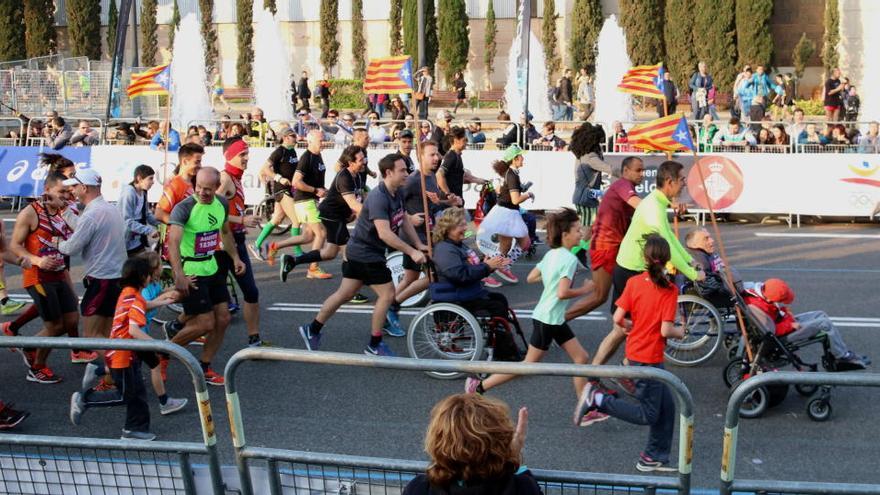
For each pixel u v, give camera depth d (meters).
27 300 11.42
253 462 4.95
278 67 35.03
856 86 32.31
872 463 6.42
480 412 3.58
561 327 7.40
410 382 7.84
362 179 11.12
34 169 18.25
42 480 5.28
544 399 7.53
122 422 7.34
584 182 12.69
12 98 26.48
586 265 12.91
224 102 36.09
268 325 10.29
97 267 7.91
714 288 8.36
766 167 16.39
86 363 8.75
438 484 3.61
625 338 7.71
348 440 6.59
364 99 35.12
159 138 18.05
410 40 38.03
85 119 21.41
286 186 12.80
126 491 5.18
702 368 8.52
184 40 35.41
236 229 9.15
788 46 33.69
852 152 16.94
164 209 9.28
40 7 40.16
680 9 32.09
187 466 4.96
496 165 11.95
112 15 40.75
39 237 8.20
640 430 6.79
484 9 40.19
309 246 14.60
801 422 7.17
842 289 11.54
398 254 11.05
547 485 4.63
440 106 36.41
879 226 16.28
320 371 7.87
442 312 8.31
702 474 6.28
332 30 40.66
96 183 7.88
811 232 15.73
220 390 7.81
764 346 7.53
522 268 13.07
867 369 8.50
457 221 8.27
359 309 10.88
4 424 7.12
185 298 7.74
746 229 16.11
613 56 32.84
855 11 32.12
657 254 6.29
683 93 32.31
